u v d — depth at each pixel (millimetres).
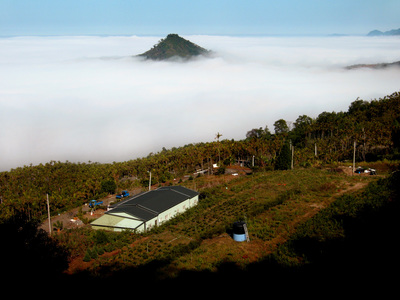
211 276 23891
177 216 40594
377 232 26516
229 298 20766
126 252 31188
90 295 23172
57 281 25656
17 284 22953
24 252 24844
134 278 25047
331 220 31266
